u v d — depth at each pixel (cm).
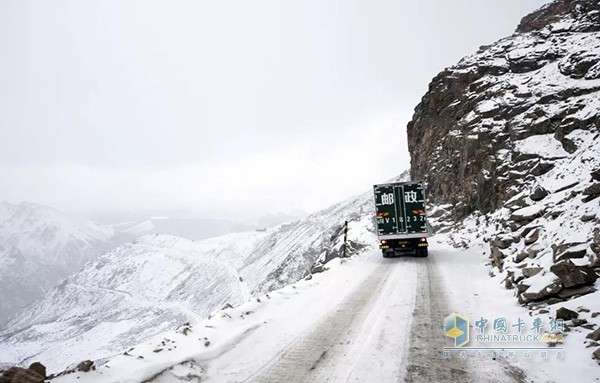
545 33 3831
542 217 1512
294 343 746
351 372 599
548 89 2842
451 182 3155
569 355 624
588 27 3625
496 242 1549
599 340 636
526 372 596
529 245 1322
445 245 2416
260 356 677
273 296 1125
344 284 1369
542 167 2184
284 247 12444
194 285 15200
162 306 14325
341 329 827
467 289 1177
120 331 12875
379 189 2102
